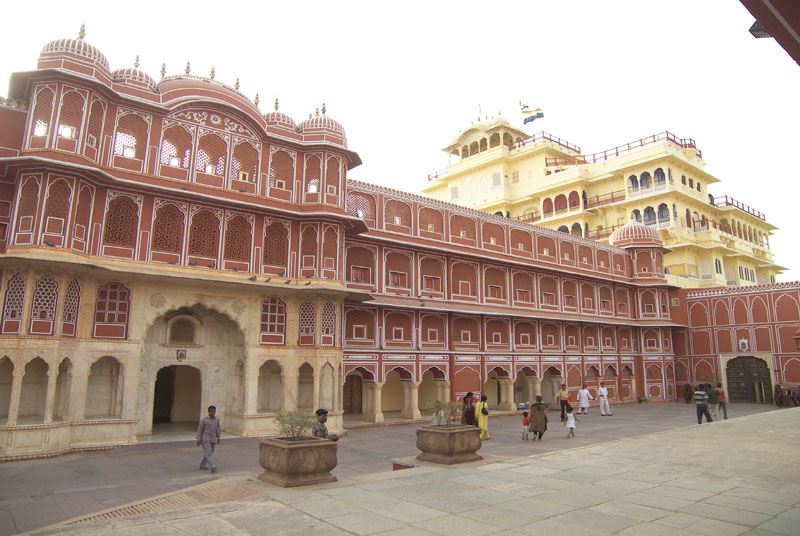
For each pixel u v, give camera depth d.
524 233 28.14
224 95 17.12
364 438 16.41
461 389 23.39
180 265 15.68
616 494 7.48
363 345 20.48
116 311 14.52
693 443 12.47
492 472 9.20
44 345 12.73
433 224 23.89
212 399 16.94
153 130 15.71
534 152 41.75
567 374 28.45
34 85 13.86
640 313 33.75
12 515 7.73
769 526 5.91
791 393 28.75
